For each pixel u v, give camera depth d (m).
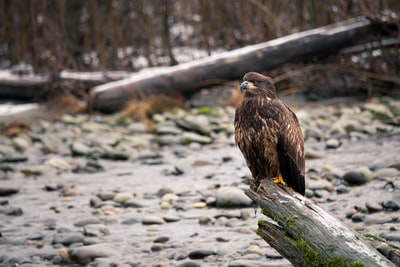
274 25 18.50
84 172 12.72
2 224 9.95
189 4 22.05
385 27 16.48
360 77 17.38
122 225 9.70
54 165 13.05
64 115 17.27
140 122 15.98
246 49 17.09
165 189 11.05
